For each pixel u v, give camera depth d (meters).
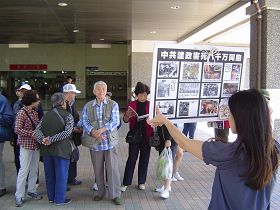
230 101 2.09
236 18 11.58
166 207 5.53
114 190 5.63
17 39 19.91
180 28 14.73
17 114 5.59
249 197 2.02
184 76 3.09
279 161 2.12
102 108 5.62
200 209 5.46
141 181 6.37
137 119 6.12
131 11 11.58
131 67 18.17
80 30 15.81
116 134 5.72
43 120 5.43
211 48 3.12
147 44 18.06
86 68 23.73
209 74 3.15
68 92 6.43
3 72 23.03
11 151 9.92
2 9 11.42
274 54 7.62
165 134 5.81
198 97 3.15
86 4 10.69
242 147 2.01
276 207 5.44
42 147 5.50
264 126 1.99
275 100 7.61
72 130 5.55
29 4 10.71
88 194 6.13
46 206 5.54
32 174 5.85
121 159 8.75
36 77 23.31
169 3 10.43
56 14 12.21
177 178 6.95
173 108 3.11
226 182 2.05
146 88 6.05
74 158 5.59
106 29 15.41
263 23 7.65
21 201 5.55
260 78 7.73
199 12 11.63
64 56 23.44
